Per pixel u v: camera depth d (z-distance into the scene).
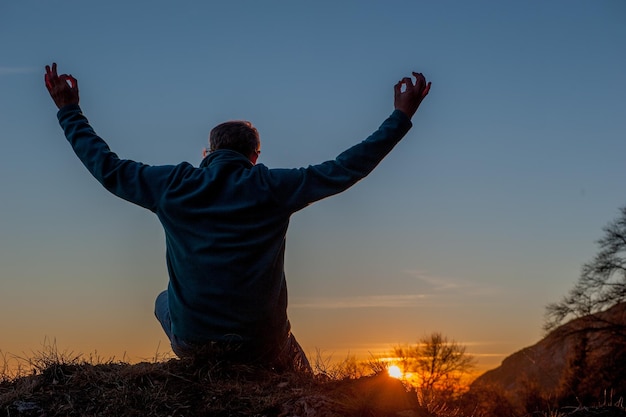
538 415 6.16
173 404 5.05
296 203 5.30
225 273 5.29
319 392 5.28
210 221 5.29
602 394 28.64
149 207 5.39
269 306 5.39
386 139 5.33
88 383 5.30
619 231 34.03
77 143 5.45
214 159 5.47
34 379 5.40
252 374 5.52
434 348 19.44
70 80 5.63
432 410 5.73
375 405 5.12
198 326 5.38
